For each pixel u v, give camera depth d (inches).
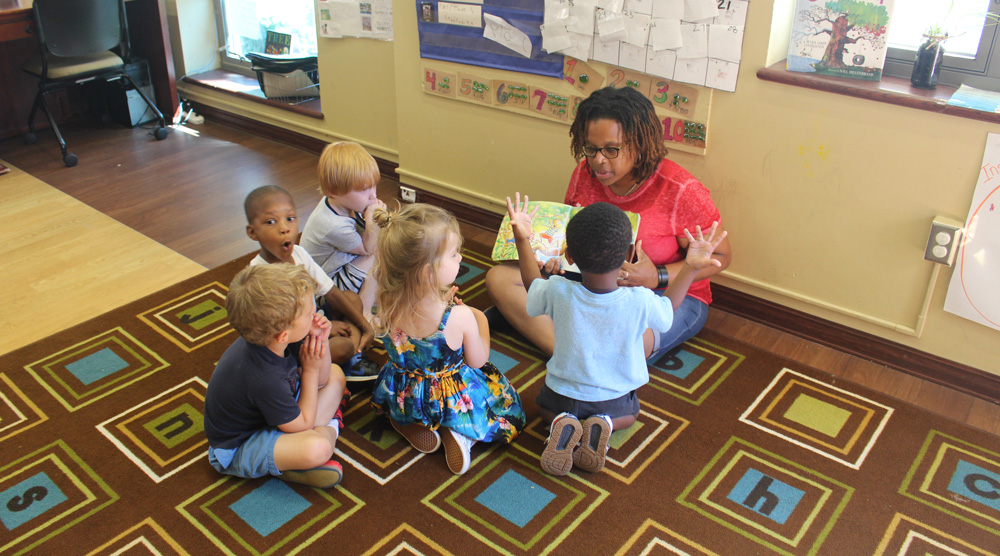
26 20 141.3
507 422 76.7
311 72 159.6
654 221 86.2
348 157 87.4
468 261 113.0
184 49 173.5
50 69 147.7
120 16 154.9
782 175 88.1
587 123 79.7
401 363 72.6
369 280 92.3
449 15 108.8
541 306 70.4
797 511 68.7
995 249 76.6
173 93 170.6
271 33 163.3
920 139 77.3
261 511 68.7
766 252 93.7
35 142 160.1
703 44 86.6
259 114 163.8
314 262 86.6
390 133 142.5
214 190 138.6
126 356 90.6
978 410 82.4
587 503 69.6
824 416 81.1
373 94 140.6
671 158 96.3
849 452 76.0
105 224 124.8
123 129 169.2
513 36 103.5
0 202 132.3
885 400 83.7
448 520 67.7
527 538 65.7
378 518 67.9
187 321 97.6
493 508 69.0
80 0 144.2
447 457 72.9
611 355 69.1
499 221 120.7
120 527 67.0
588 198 91.5
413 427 75.2
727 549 64.7
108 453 75.5
